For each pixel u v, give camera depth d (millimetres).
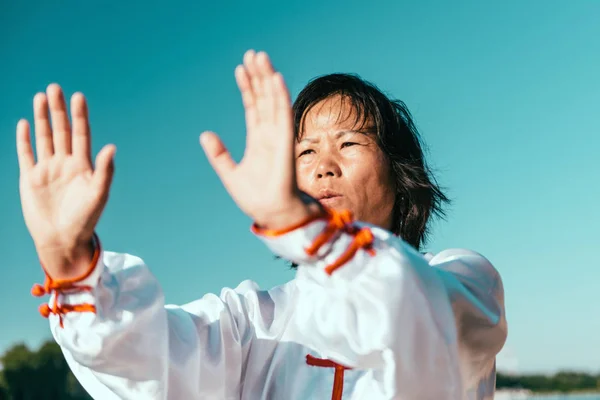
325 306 1458
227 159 1392
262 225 1406
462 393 1505
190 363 1899
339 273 1411
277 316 2133
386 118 2289
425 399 1456
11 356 45250
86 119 1503
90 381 1835
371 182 2172
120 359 1674
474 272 1806
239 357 2053
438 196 2455
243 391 2055
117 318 1643
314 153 2195
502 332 1733
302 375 2008
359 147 2180
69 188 1488
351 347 1439
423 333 1454
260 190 1357
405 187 2320
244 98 1405
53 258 1519
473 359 1692
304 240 1382
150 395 1724
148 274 1749
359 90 2262
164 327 1774
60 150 1510
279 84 1376
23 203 1501
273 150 1362
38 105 1519
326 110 2236
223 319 2064
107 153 1432
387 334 1408
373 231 1473
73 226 1471
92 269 1544
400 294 1421
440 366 1467
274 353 2090
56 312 1606
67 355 1885
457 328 1611
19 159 1519
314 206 1404
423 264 1505
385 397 1433
